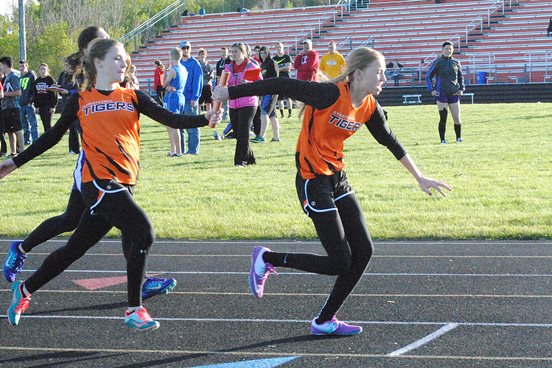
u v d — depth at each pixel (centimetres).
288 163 1573
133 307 567
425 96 3794
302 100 548
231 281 757
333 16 4950
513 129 2120
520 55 4191
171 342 570
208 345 562
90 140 568
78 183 623
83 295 708
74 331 598
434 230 971
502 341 564
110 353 547
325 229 556
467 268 796
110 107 572
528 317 623
